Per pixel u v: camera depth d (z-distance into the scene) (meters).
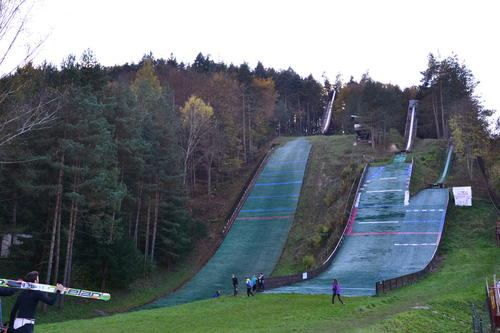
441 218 59.41
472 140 77.62
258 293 39.41
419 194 69.06
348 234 58.75
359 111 116.50
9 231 41.72
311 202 76.38
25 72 28.64
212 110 85.94
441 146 93.75
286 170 92.50
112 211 48.78
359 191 72.44
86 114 42.69
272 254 61.06
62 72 53.91
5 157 36.97
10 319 9.88
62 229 44.09
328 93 181.75
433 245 52.28
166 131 61.97
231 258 61.12
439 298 32.50
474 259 47.44
